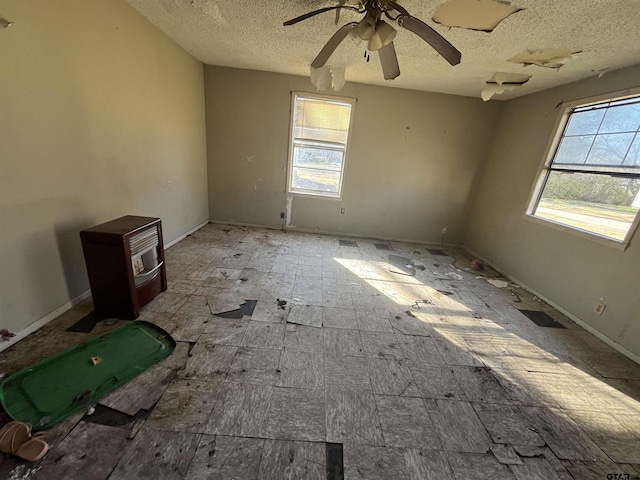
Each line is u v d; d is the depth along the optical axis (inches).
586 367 78.7
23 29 59.2
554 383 71.6
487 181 165.5
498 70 111.8
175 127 128.9
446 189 175.0
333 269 128.7
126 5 88.5
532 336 91.4
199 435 49.6
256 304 93.4
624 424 61.2
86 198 82.0
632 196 88.7
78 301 82.8
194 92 144.2
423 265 146.8
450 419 58.4
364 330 85.9
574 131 113.3
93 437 47.5
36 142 64.9
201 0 79.9
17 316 65.4
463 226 182.4
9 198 60.4
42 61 64.1
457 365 74.7
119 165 94.6
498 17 72.3
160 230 88.7
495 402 63.9
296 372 66.5
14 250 62.9
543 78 114.4
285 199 176.4
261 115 160.1
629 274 86.2
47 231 70.5
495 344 85.4
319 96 156.7
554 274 114.0
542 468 50.4
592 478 49.6
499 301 113.9
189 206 151.9
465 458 50.8
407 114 160.4
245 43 112.4
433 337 85.9
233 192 175.3
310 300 99.7
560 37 80.0
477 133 163.8
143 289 83.7
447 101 158.4
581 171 107.6
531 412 62.2
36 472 42.0
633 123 90.4
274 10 82.0
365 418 56.5
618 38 76.7
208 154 167.5
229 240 151.7
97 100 81.8
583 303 100.3
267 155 167.8
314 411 56.9
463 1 66.9
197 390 58.7
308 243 160.9
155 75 109.0
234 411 54.9
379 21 62.6
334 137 166.9
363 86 155.3
